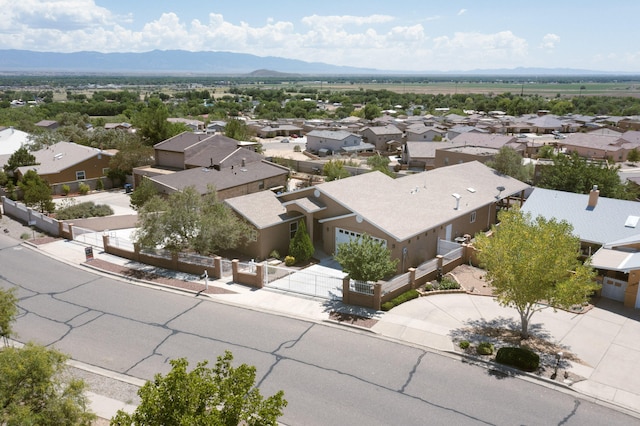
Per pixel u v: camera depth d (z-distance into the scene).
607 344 20.42
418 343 20.52
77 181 55.97
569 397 16.88
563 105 182.62
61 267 30.59
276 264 30.88
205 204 30.70
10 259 32.09
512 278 18.94
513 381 17.83
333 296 25.52
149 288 27.00
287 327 22.11
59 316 23.33
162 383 10.88
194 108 179.50
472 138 89.25
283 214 33.06
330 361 19.16
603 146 91.56
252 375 11.25
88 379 17.89
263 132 126.25
